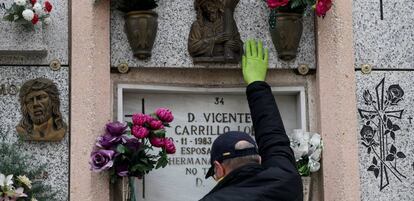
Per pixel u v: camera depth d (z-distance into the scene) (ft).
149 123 15.72
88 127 16.14
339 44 16.94
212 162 12.93
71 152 16.14
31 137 16.19
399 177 17.06
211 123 17.25
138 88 16.78
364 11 17.46
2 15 16.25
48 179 16.21
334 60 16.89
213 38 16.66
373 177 16.96
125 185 16.05
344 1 17.12
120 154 15.75
